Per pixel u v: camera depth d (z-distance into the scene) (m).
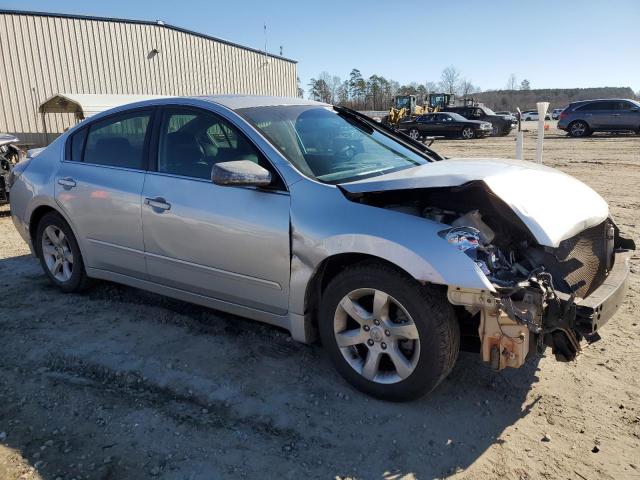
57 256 4.93
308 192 3.29
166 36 27.59
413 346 3.03
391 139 4.46
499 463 2.68
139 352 3.78
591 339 2.82
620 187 10.59
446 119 28.84
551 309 2.78
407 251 2.85
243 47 32.44
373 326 3.10
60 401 3.21
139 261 4.14
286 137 3.70
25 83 23.55
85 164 4.52
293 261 3.29
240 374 3.48
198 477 2.59
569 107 25.69
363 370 3.19
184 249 3.79
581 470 2.62
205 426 2.97
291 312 3.41
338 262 3.34
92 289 4.98
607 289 3.05
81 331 4.12
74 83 24.70
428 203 3.40
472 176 3.07
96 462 2.69
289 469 2.65
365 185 3.20
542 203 3.08
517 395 3.24
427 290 2.89
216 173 3.22
